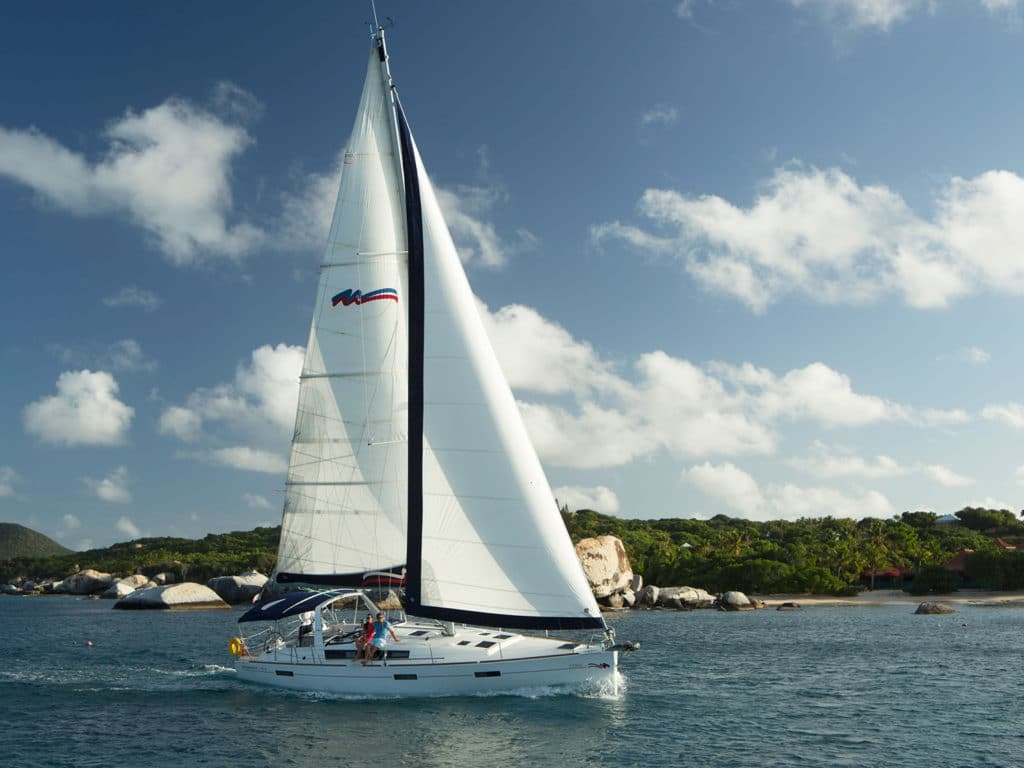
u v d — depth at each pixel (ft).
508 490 86.74
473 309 91.35
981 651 157.28
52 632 219.41
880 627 218.38
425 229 91.71
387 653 89.40
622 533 526.57
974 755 74.28
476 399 88.43
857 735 81.71
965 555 394.73
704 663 137.69
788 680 117.70
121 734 81.71
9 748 77.15
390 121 94.73
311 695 93.35
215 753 73.56
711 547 482.28
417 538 87.15
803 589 366.84
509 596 85.46
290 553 93.81
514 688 88.02
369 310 93.40
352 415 92.99
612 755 72.18
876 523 508.53
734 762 71.05
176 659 146.41
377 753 71.72
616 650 88.02
